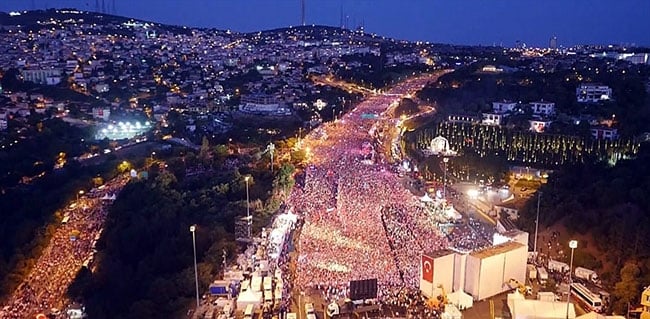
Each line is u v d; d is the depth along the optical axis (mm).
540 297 119312
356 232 156125
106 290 164125
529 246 155500
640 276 126312
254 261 139875
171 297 139500
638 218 152625
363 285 116250
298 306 116375
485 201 197750
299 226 164750
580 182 195250
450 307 111438
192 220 189500
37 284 174375
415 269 132250
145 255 181000
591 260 141875
